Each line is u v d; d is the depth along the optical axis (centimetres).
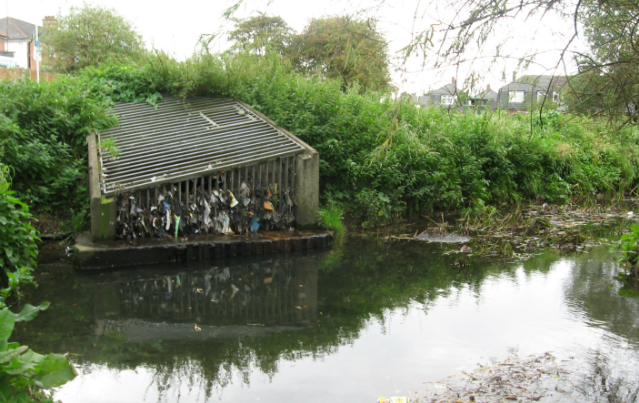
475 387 383
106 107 1071
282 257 837
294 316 554
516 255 877
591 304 598
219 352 458
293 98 1162
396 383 394
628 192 1942
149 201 816
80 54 2214
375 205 1116
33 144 869
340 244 954
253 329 515
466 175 1376
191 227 859
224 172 873
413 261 827
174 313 560
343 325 527
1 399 274
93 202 763
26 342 470
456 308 583
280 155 927
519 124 1631
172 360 440
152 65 1194
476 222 1177
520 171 1600
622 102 404
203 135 1007
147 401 369
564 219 1294
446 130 1394
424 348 464
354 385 392
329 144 1105
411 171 1223
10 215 565
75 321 527
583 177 1714
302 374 413
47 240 833
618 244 970
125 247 746
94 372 415
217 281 690
